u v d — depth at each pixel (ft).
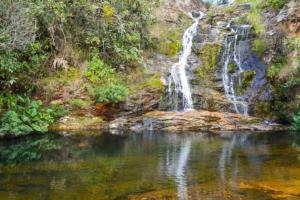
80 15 47.62
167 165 25.71
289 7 53.11
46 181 21.90
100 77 46.03
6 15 36.52
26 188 20.61
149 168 25.00
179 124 42.04
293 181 22.11
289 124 45.29
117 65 48.60
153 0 56.39
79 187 20.86
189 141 34.71
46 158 27.71
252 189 20.68
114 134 38.29
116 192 20.10
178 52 54.08
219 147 32.07
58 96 43.52
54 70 45.14
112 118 44.09
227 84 50.47
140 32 52.13
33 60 43.21
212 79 50.62
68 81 44.57
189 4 67.15
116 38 48.70
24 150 30.37
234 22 58.80
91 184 21.43
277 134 39.24
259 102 47.96
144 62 49.88
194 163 26.35
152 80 47.52
